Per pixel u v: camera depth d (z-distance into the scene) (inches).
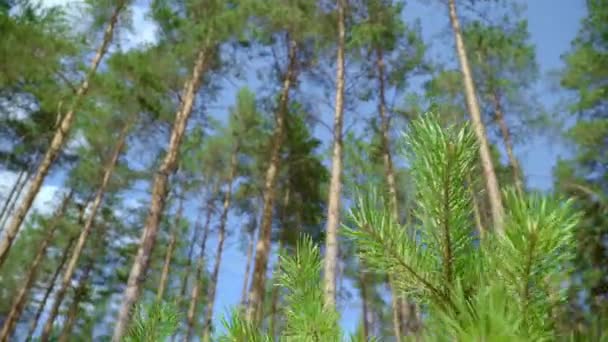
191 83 488.1
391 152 555.8
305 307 25.1
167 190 409.1
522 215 17.3
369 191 22.1
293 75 597.3
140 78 541.0
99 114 516.4
